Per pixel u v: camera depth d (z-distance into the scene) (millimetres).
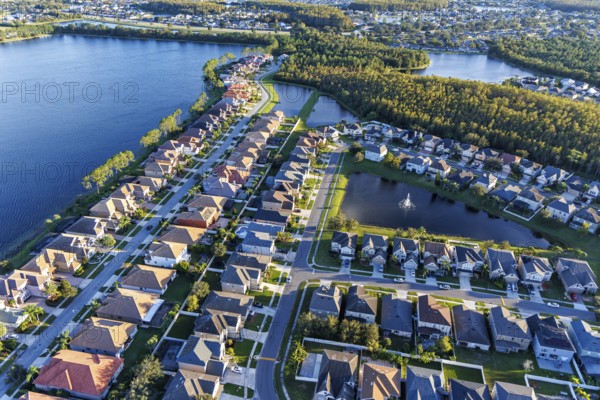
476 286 134000
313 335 113562
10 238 152750
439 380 100500
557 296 131375
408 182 194375
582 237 159500
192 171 194125
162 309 121562
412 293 130250
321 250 147000
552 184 195000
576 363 109188
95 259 140125
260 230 149500
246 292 128125
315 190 183625
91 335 108188
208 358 103812
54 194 180375
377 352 108188
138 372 99375
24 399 93000
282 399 99000
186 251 143500
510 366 108312
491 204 177375
